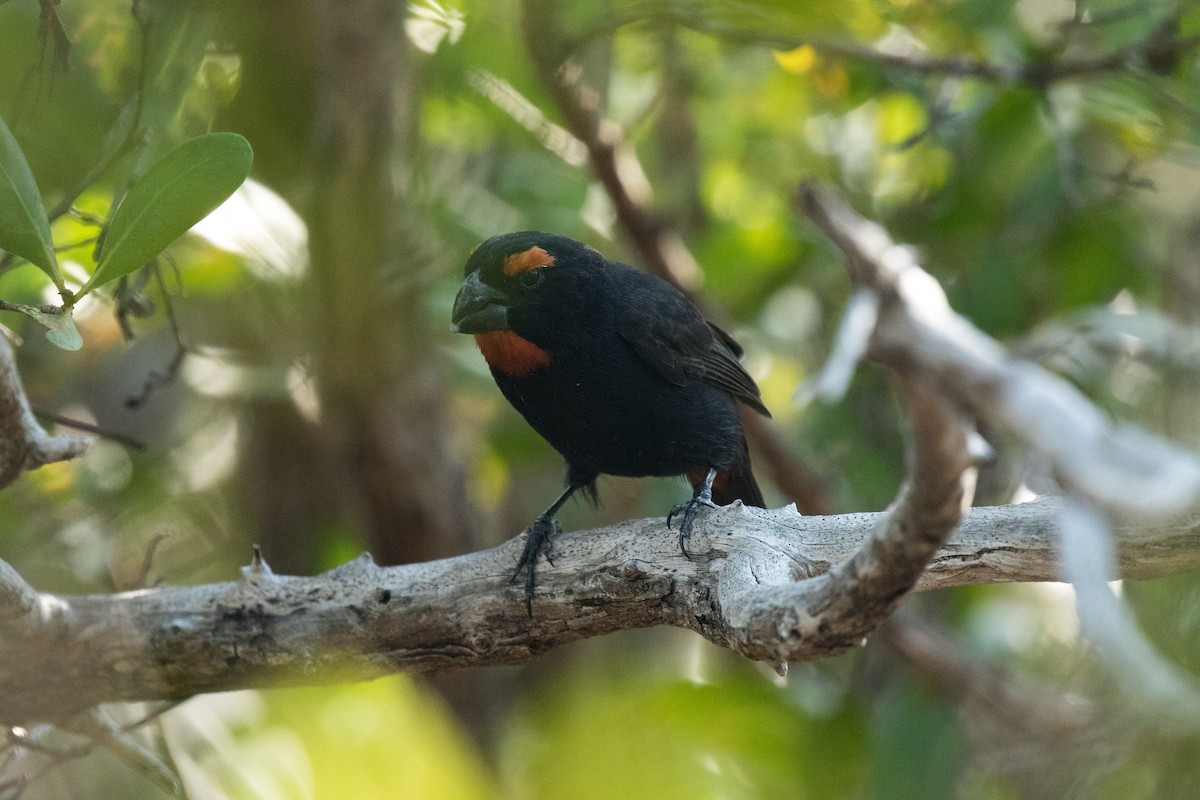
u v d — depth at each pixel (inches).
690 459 418.0
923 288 169.2
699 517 314.2
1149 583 287.0
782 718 434.6
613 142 511.2
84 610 316.2
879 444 599.2
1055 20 522.0
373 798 293.9
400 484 501.4
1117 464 150.1
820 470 618.2
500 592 319.9
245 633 319.0
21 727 322.3
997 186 538.0
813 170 613.0
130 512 515.2
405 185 439.2
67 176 310.2
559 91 485.1
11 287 364.8
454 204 538.0
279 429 585.6
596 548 317.7
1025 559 303.9
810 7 441.1
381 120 411.2
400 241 444.5
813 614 227.6
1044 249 532.1
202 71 361.4
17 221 227.0
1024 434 154.3
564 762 323.9
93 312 425.4
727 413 418.9
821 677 572.7
